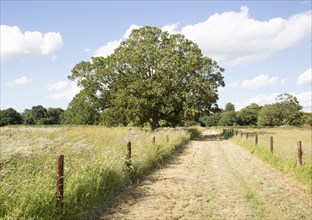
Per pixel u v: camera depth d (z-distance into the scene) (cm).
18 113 12206
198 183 1041
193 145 2586
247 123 13450
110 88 4447
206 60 3959
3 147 859
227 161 1575
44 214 586
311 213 733
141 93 3822
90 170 823
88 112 4431
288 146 1845
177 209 752
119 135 1684
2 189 582
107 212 720
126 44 4309
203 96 3844
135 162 1104
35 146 967
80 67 4425
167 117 4172
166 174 1202
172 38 4178
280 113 9419
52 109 13212
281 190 945
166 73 3866
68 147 1016
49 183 666
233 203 808
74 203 664
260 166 1397
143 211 734
